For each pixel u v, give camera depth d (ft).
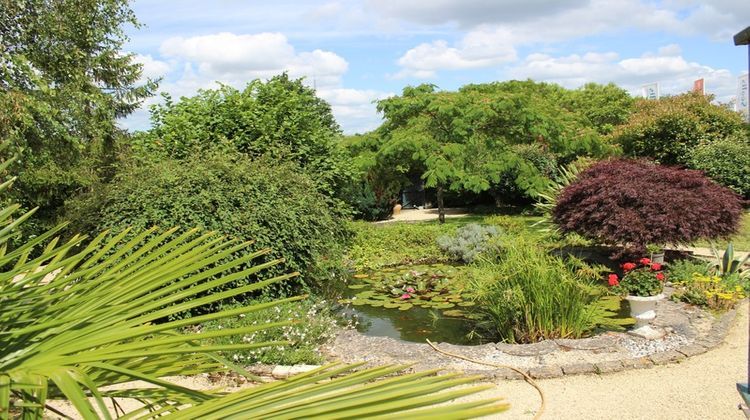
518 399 11.81
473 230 31.81
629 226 22.61
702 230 22.39
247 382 13.02
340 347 15.44
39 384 2.72
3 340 3.36
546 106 45.01
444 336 17.74
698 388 12.05
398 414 2.58
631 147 55.11
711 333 15.35
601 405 11.41
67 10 28.04
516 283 16.20
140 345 3.01
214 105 27.89
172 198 18.38
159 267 3.95
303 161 28.84
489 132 41.88
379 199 52.42
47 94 23.04
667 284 21.34
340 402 2.78
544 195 33.58
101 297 3.72
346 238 30.60
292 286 20.59
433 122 41.88
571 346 14.47
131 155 23.85
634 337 15.11
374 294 23.16
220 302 17.44
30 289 3.85
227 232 18.12
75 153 27.53
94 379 3.65
